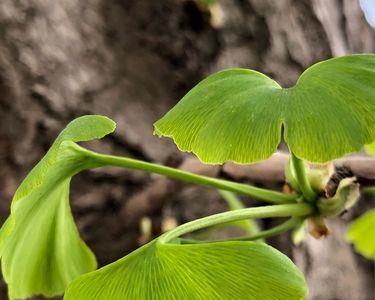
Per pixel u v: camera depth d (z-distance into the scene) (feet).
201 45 1.31
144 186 1.20
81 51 1.19
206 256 0.74
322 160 0.72
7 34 1.13
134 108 1.25
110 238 1.20
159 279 0.75
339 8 1.61
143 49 1.27
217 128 0.75
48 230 0.88
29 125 1.15
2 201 1.13
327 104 0.74
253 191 0.87
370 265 1.64
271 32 1.40
